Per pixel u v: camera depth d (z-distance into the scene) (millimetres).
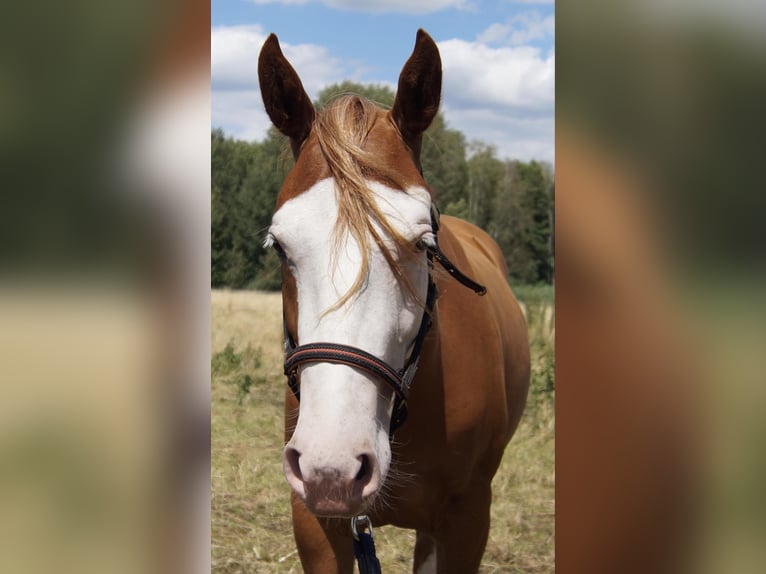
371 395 1589
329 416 1522
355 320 1601
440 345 2166
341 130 1794
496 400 2465
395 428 1875
